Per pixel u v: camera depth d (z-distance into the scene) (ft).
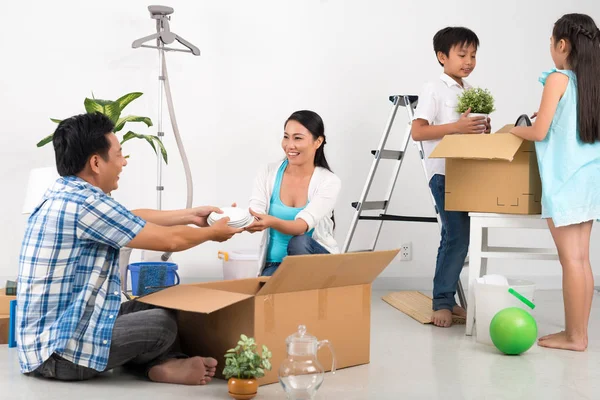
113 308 7.17
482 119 10.36
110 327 7.04
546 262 14.67
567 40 9.17
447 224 10.93
